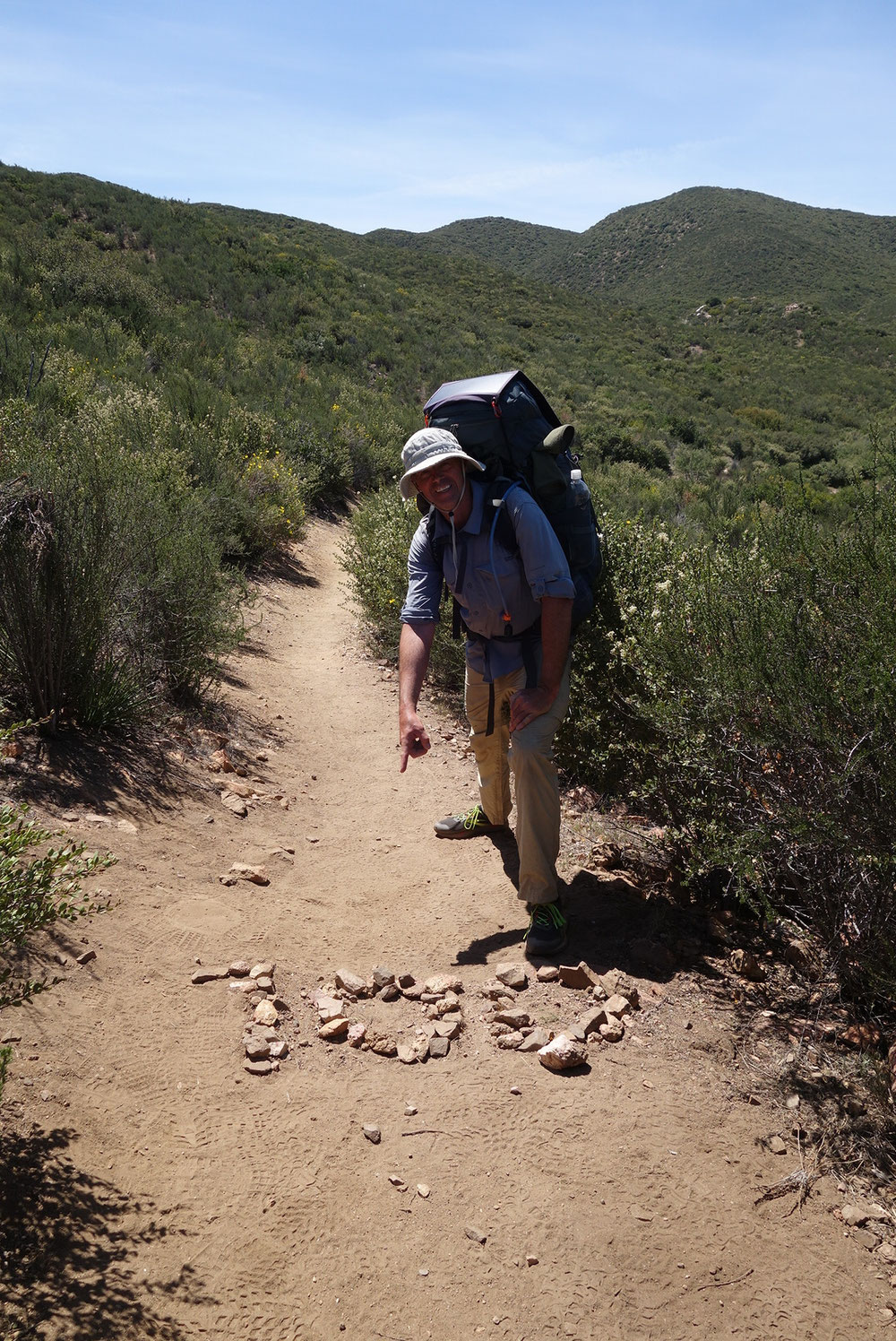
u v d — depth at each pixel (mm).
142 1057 2404
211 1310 1771
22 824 2314
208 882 3424
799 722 2684
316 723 5930
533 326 62906
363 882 3736
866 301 123500
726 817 3145
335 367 32188
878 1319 1893
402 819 4438
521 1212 2066
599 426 36438
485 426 3062
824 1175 2240
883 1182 2236
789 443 41406
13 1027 2344
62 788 3674
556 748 3820
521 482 3064
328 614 9906
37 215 36156
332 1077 2488
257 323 34219
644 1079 2512
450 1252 1961
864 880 2701
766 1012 2861
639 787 3566
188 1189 2035
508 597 3109
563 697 3182
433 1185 2129
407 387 33562
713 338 77750
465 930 3352
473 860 3906
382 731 5918
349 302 42406
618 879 3682
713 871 3486
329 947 3182
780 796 2854
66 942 2734
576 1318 1839
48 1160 2016
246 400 20406
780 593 3061
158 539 5324
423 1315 1824
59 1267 1778
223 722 5258
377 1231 1998
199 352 23750
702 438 40500
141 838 3535
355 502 18938
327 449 18156
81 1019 2463
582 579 3275
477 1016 2787
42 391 11492
